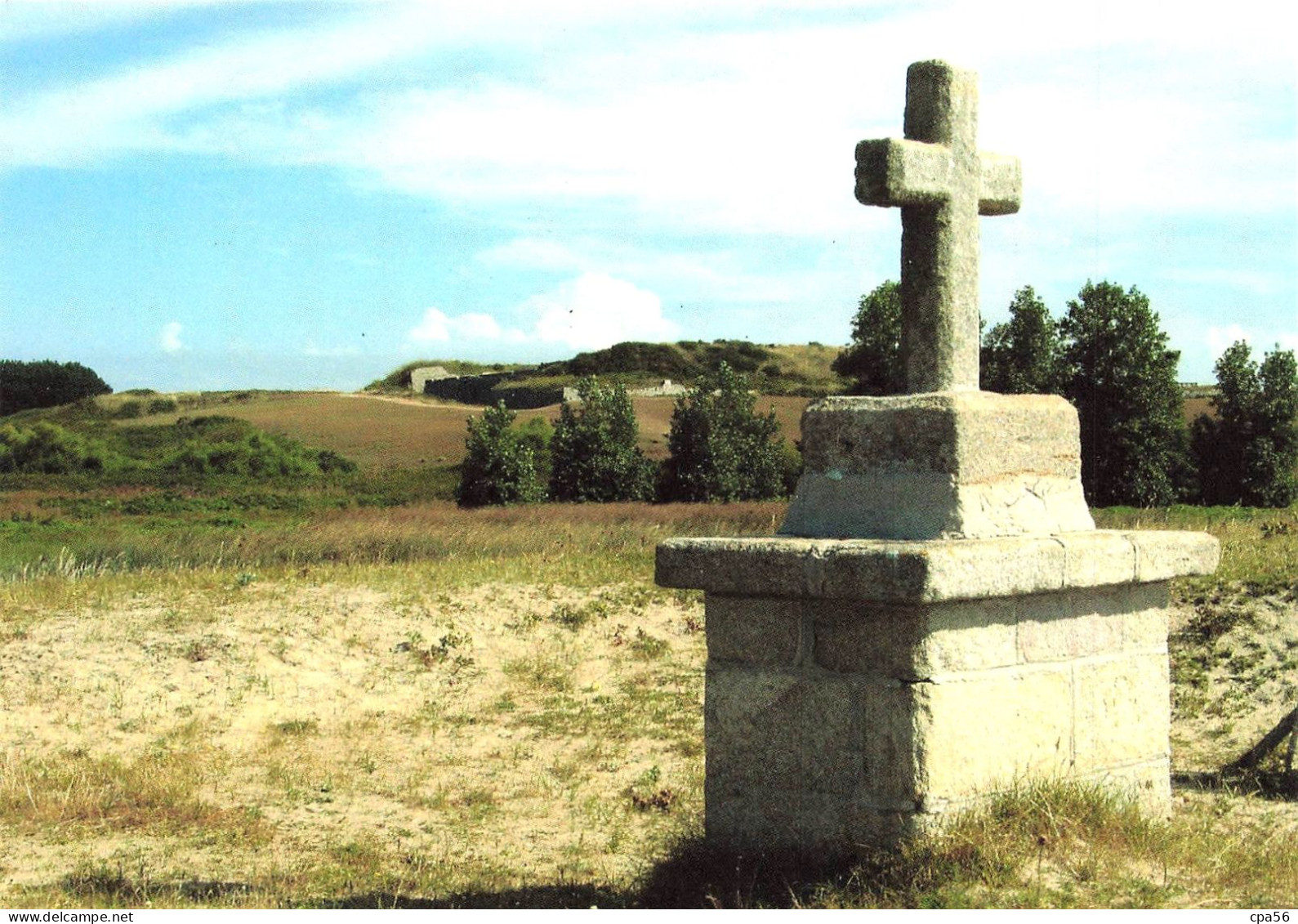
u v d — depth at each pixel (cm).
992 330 4669
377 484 5303
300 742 1233
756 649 596
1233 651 1255
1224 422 4675
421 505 4541
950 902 501
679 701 1352
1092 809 577
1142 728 637
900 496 589
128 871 829
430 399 9669
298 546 2188
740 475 4866
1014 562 556
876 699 557
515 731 1272
